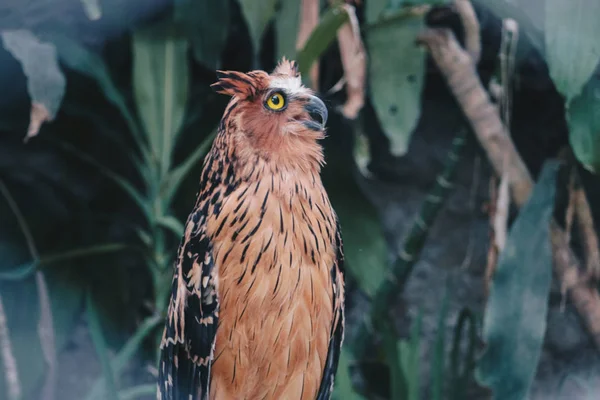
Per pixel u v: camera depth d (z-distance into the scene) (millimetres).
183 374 2006
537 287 2199
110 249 2344
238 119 1946
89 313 2277
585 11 2094
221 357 1977
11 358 2293
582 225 2391
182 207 2502
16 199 2545
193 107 2506
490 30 2451
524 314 2193
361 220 2412
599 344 2396
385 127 2295
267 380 1979
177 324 2006
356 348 2422
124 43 2443
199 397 1995
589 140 2178
